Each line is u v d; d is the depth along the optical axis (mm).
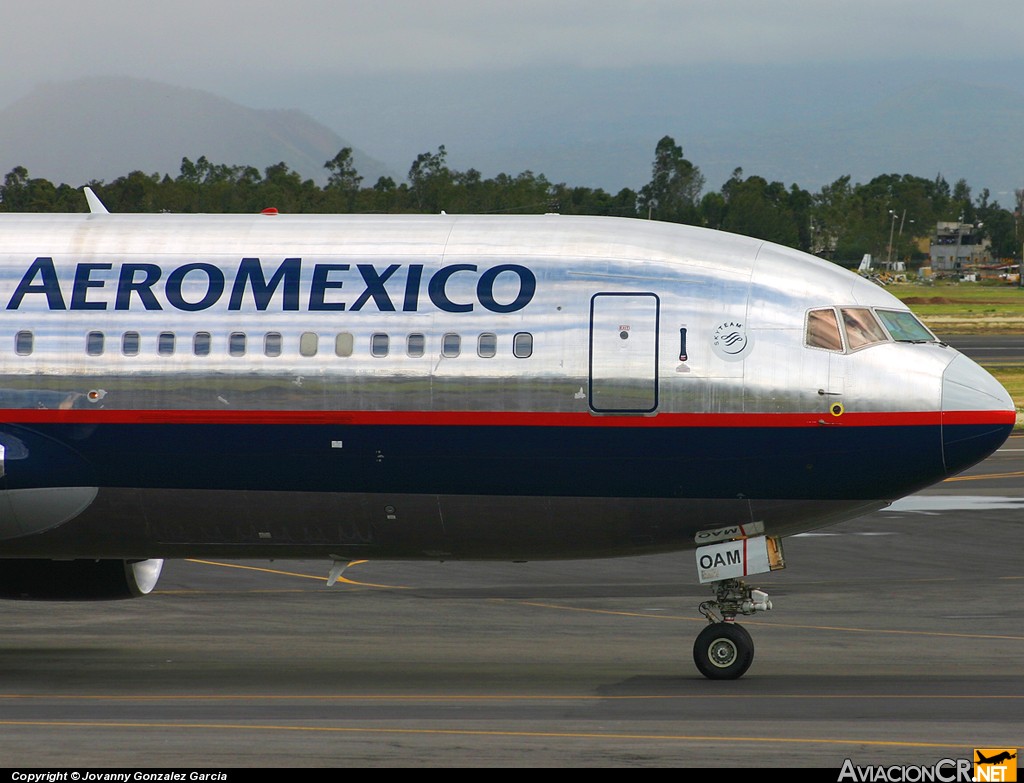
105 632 87125
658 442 69062
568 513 70625
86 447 72562
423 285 71438
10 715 62219
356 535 72875
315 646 82188
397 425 70188
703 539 71375
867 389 68312
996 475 162375
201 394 71688
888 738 56844
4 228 76812
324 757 53812
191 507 72938
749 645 70500
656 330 69562
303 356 71062
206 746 55719
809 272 71250
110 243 75250
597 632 86000
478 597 98438
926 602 94688
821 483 69125
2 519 73250
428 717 61375
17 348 73250
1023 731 58219
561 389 69375
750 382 68688
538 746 55469
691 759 53406
